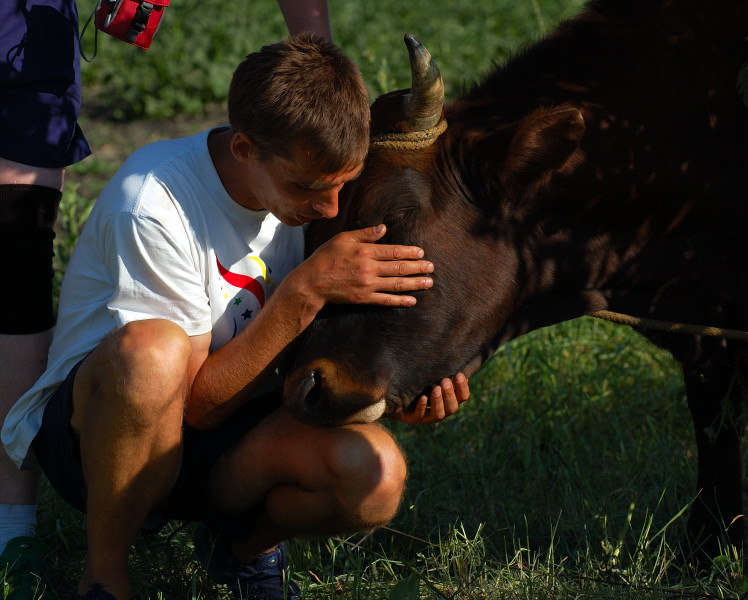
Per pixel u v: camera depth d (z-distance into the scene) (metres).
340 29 18.92
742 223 5.95
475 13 20.69
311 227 5.38
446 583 5.82
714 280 6.04
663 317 6.07
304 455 5.01
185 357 4.86
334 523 5.11
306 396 5.12
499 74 5.86
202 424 5.21
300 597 5.63
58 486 5.38
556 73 5.80
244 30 18.12
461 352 5.39
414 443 7.86
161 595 5.51
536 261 5.59
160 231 4.94
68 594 5.46
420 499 6.90
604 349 9.19
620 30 5.91
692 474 7.13
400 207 5.14
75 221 11.59
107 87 17.58
